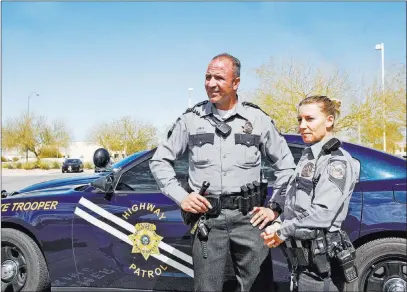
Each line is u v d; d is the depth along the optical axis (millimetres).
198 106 2588
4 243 3451
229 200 2449
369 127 18250
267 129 2559
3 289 3438
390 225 2857
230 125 2492
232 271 2838
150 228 3166
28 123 40719
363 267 2916
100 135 28594
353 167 2207
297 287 2273
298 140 3160
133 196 3254
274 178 3070
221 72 2414
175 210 3139
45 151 41781
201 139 2490
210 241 2467
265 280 2531
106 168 4270
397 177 2963
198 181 2506
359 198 2938
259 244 2475
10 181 22312
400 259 2883
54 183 4047
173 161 2625
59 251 3344
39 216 3389
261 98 18422
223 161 2465
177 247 3109
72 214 3336
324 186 2127
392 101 17781
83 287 3326
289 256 2311
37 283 3369
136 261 3195
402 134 18219
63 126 42094
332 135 2311
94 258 3285
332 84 17969
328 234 2186
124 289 3234
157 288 3160
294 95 17984
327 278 2203
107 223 3260
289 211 2314
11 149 40969
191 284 3100
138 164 3314
